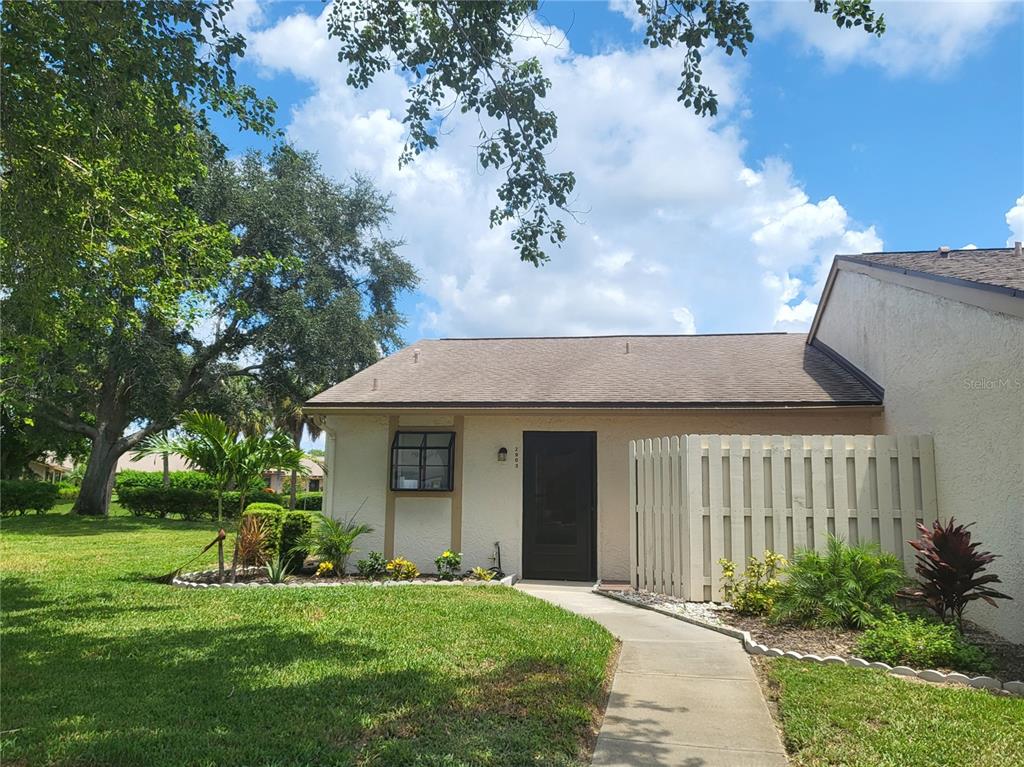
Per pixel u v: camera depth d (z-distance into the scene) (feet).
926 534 22.77
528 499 39.42
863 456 27.66
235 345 88.69
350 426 41.65
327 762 12.89
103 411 89.20
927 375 28.43
